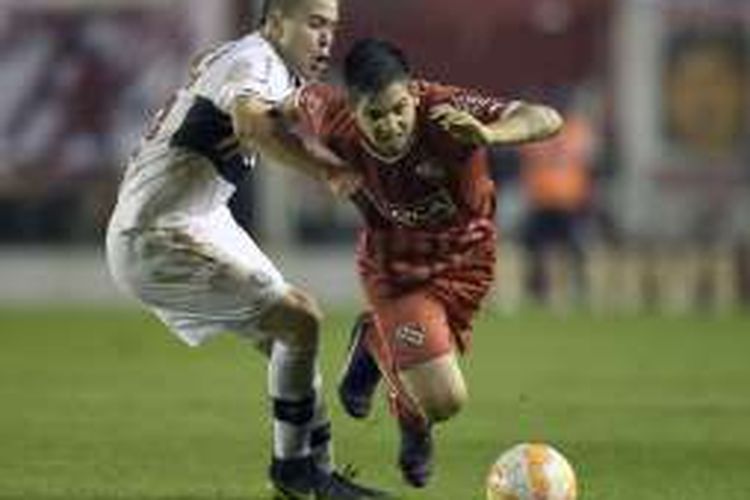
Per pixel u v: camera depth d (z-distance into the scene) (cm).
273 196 11056
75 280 11294
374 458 4712
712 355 7938
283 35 3756
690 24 11250
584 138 11056
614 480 4378
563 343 8588
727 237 11325
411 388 3803
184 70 10906
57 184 11094
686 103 11269
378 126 3622
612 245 11250
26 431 5212
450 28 11062
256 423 5419
